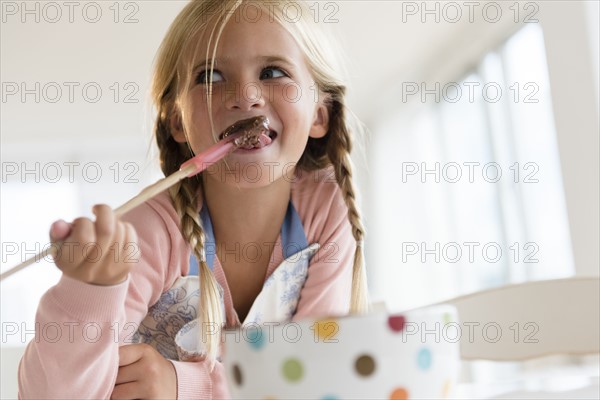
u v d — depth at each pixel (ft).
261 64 3.01
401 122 17.62
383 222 19.58
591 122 9.32
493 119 13.47
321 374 1.40
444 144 15.92
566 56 9.85
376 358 1.40
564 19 9.85
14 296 18.97
